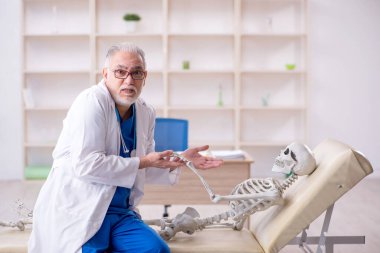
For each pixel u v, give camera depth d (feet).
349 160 7.43
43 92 22.36
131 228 8.02
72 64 22.33
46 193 8.09
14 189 19.76
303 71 21.31
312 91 22.33
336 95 22.33
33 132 22.48
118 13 22.09
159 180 9.19
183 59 22.33
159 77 22.43
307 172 7.98
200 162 8.32
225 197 7.86
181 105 22.45
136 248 7.87
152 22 22.17
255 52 22.35
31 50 22.18
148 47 22.31
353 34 22.11
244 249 7.86
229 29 22.25
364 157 7.47
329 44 22.16
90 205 7.83
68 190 7.95
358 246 12.49
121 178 7.93
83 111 8.00
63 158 8.18
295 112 22.63
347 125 22.39
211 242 8.16
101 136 8.01
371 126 22.36
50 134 22.53
